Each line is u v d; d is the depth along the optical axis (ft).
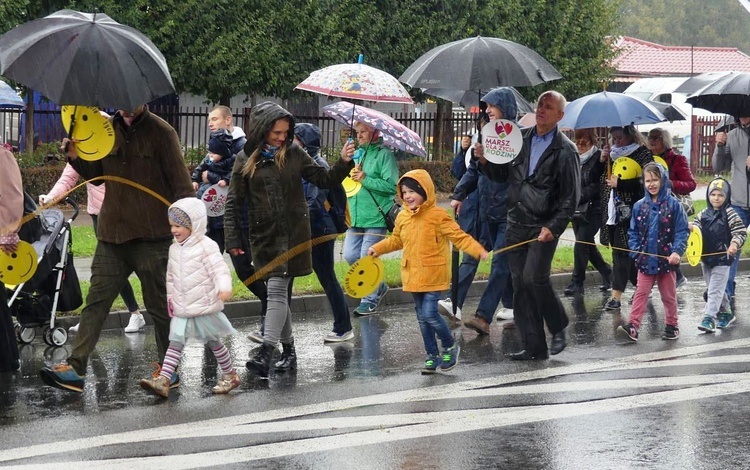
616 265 98.12
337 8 190.19
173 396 63.87
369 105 231.30
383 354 77.56
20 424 56.95
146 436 54.65
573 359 75.66
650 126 265.13
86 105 57.77
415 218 69.67
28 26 59.57
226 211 69.46
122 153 62.90
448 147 219.41
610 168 99.91
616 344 81.71
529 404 62.18
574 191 71.67
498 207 84.79
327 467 49.75
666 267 82.02
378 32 195.52
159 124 63.57
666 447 53.42
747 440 54.80
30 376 69.05
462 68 76.84
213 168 82.07
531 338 75.10
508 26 206.49
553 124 71.72
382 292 96.32
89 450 51.96
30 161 167.53
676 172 100.22
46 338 78.07
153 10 171.42
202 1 173.88
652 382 67.97
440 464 50.37
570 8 220.23
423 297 70.28
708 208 88.63
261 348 68.64
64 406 61.11
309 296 97.30
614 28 247.29
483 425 57.36
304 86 81.15
